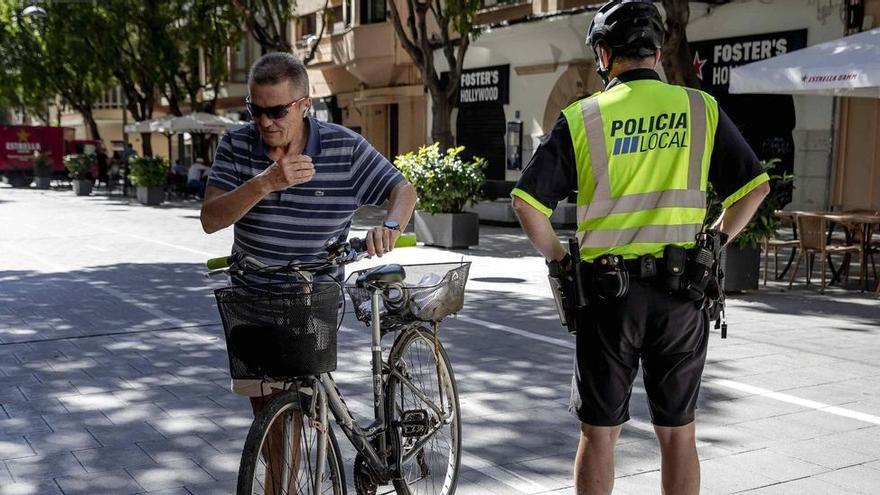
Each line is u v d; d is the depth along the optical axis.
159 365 6.61
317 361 2.87
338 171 3.29
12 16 34.44
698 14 18.33
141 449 4.75
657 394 3.06
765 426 5.11
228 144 3.28
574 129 3.02
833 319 8.32
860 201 15.79
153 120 31.69
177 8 30.05
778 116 17.09
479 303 9.23
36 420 5.25
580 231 3.08
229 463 4.55
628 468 4.42
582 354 3.06
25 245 14.93
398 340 3.72
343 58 29.05
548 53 22.14
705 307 3.04
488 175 25.48
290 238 3.30
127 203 27.39
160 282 10.73
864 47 10.45
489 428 5.12
